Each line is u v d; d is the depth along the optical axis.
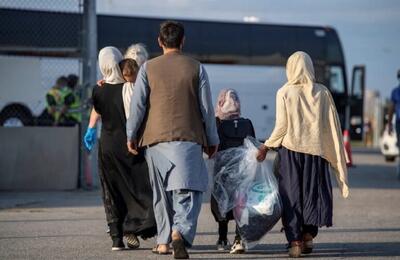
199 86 14.26
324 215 14.69
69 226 19.00
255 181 15.02
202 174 14.15
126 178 15.27
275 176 15.24
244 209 14.85
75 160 26.77
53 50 28.28
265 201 14.80
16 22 34.53
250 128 15.59
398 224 19.72
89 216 20.78
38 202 23.59
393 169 40.59
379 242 16.92
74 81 31.38
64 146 26.66
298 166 14.80
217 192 15.23
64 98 31.28
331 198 14.88
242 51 59.00
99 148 15.44
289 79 15.16
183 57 14.38
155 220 15.02
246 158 15.05
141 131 14.37
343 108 61.25
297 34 60.38
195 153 14.09
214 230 18.61
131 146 14.45
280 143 14.91
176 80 14.19
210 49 58.31
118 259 14.59
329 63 60.84
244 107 59.22
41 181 26.48
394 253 15.55
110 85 15.36
